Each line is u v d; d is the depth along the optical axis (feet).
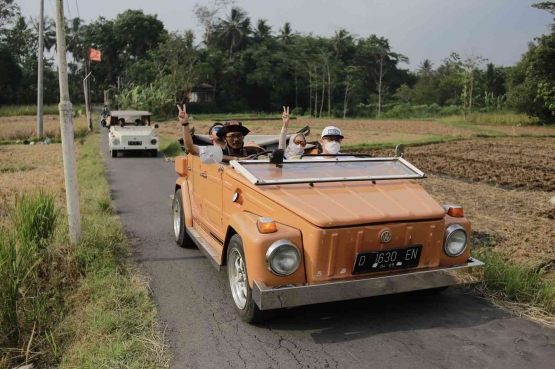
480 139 91.66
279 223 13.96
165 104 181.78
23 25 291.79
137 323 14.43
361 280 13.30
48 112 204.64
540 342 13.57
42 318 14.70
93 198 31.22
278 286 12.87
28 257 17.02
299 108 253.03
